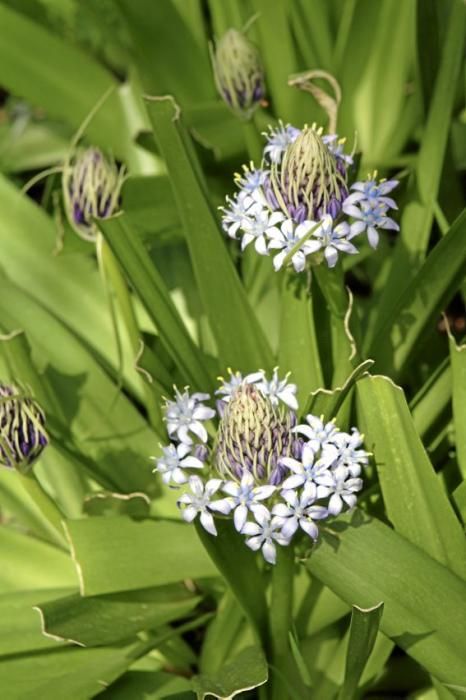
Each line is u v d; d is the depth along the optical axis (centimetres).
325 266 91
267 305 111
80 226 101
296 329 98
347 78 118
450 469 101
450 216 110
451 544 92
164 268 117
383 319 102
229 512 88
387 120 120
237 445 85
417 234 102
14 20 122
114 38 128
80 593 95
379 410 91
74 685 93
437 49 107
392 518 93
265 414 85
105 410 105
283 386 91
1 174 117
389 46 117
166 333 99
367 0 113
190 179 99
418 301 97
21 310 108
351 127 120
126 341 113
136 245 98
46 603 93
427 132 102
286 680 94
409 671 101
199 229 99
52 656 94
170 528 96
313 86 100
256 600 94
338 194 88
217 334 101
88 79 125
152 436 105
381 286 109
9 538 104
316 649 99
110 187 100
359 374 90
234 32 103
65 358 107
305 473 86
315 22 120
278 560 91
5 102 153
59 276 114
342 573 90
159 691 95
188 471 93
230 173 120
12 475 107
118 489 103
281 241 89
